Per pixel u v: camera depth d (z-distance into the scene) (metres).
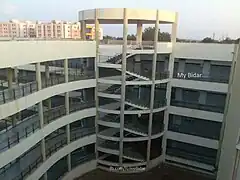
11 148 17.58
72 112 27.05
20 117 25.12
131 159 30.41
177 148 32.69
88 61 30.81
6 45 16.31
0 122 25.09
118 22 30.83
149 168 30.92
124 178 29.16
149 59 33.19
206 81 28.52
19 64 17.84
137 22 32.28
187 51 29.09
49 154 24.03
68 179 27.30
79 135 29.20
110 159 31.34
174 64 31.61
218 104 30.09
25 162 22.20
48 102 27.94
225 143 15.22
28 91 20.52
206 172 29.94
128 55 27.34
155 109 29.52
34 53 19.59
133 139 29.53
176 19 28.94
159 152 32.50
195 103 30.86
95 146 30.72
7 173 20.27
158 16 26.92
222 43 27.62
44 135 22.30
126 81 27.62
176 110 30.61
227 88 27.25
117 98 28.55
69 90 25.48
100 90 29.70
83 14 28.73
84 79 27.52
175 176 29.72
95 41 27.14
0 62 15.88
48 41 21.27
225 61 27.91
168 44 29.02
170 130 31.64
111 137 29.62
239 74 13.93
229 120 14.79
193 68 30.97
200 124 31.03
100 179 28.83
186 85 29.47
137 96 34.41
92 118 31.70
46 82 24.08
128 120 32.78
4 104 16.59
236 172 11.90
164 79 29.50
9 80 21.17
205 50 28.09
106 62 28.64
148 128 29.75
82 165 29.30
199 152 31.69
